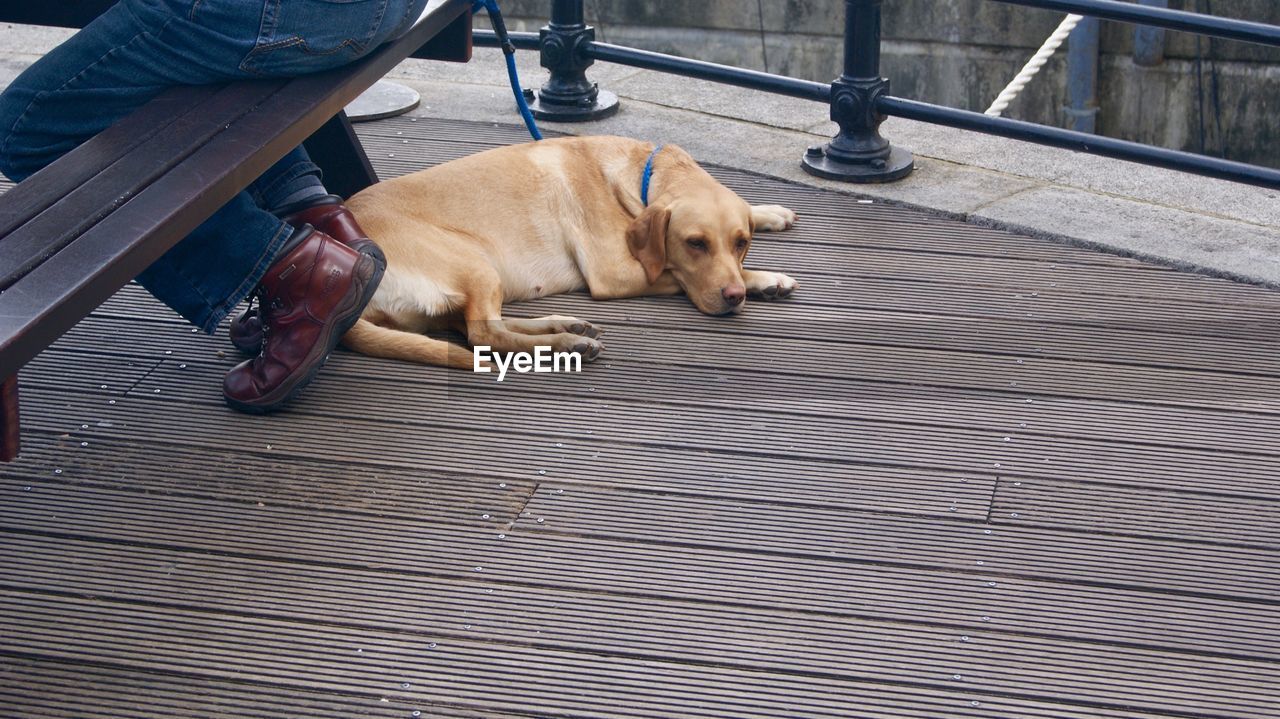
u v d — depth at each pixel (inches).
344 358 113.8
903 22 312.3
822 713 73.9
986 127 145.8
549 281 126.5
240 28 93.6
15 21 127.0
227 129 90.1
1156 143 300.5
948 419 104.3
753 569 86.0
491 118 173.6
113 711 73.4
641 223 124.4
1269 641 79.6
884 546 88.4
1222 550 88.0
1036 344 116.5
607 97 178.5
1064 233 138.1
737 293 119.0
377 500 93.3
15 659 77.2
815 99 156.2
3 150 99.4
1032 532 89.9
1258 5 279.4
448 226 120.6
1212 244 134.9
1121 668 77.4
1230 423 103.7
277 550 87.6
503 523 90.7
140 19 94.6
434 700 74.7
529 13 339.6
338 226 106.0
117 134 90.3
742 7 326.0
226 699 74.6
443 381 110.2
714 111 177.8
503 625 80.7
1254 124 289.4
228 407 105.3
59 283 70.9
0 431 71.5
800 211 146.3
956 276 130.0
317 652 78.3
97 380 109.0
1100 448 100.2
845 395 108.0
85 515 90.9
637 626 80.7
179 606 82.0
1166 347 115.8
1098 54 296.5
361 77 101.4
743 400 107.2
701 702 74.7
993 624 81.0
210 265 99.4
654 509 92.4
